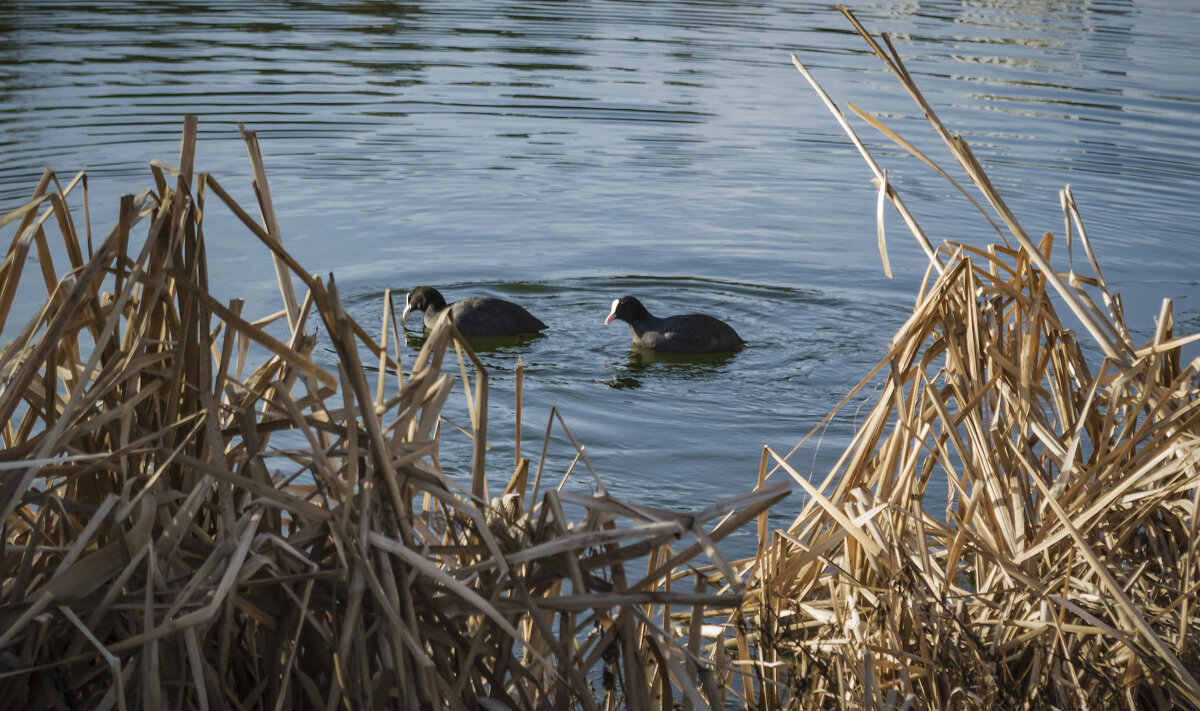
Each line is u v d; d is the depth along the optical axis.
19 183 14.25
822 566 5.21
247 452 3.56
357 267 12.73
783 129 19.73
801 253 13.82
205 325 3.37
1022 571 4.61
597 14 33.19
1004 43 30.89
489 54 25.75
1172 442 4.54
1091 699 4.24
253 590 3.45
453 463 7.89
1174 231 14.68
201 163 16.00
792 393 9.84
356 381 3.18
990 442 4.85
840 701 4.40
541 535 3.50
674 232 14.42
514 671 3.50
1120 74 26.38
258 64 23.27
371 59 24.52
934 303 4.90
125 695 3.24
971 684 4.30
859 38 30.42
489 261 13.23
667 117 20.25
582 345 11.12
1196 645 4.30
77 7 29.75
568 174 16.72
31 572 3.46
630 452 8.34
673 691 4.33
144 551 3.07
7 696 3.06
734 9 35.84
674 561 3.50
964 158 4.61
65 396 3.96
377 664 3.47
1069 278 5.14
